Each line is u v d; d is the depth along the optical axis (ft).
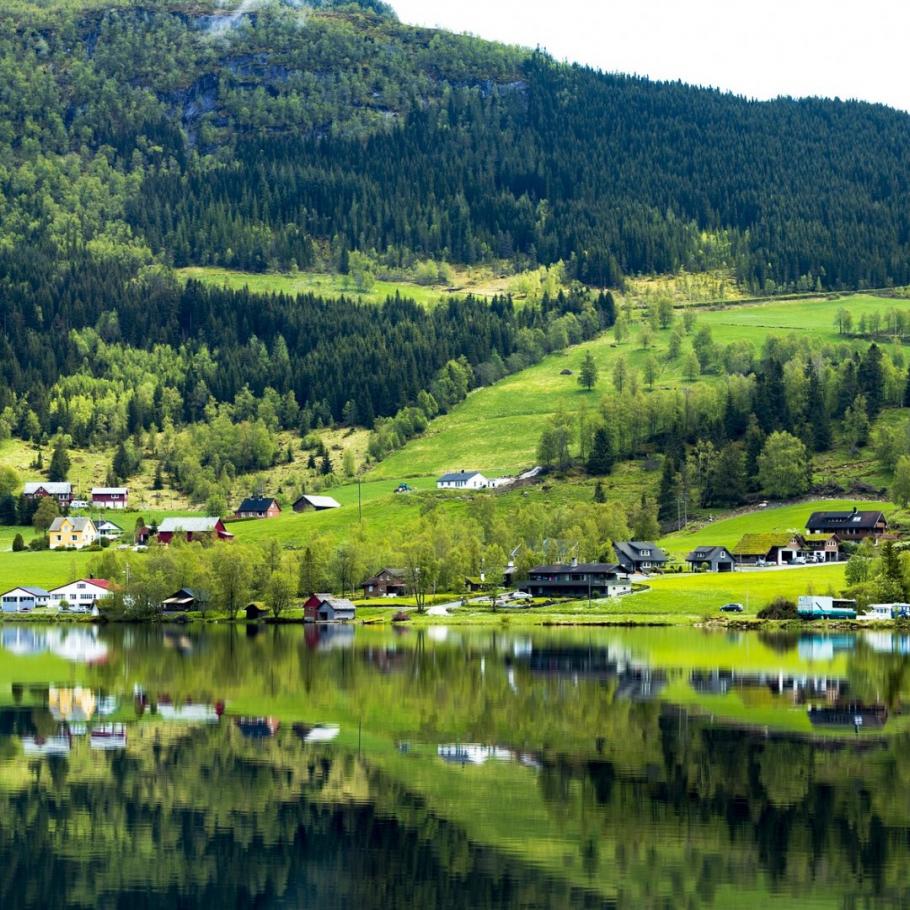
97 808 367.04
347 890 302.45
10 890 304.50
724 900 293.64
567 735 456.45
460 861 320.09
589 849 326.65
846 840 330.95
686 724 474.49
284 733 467.11
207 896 300.40
